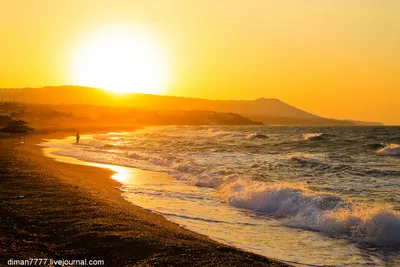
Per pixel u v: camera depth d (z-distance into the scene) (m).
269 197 14.58
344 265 8.96
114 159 31.81
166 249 8.79
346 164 28.03
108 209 12.15
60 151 38.69
